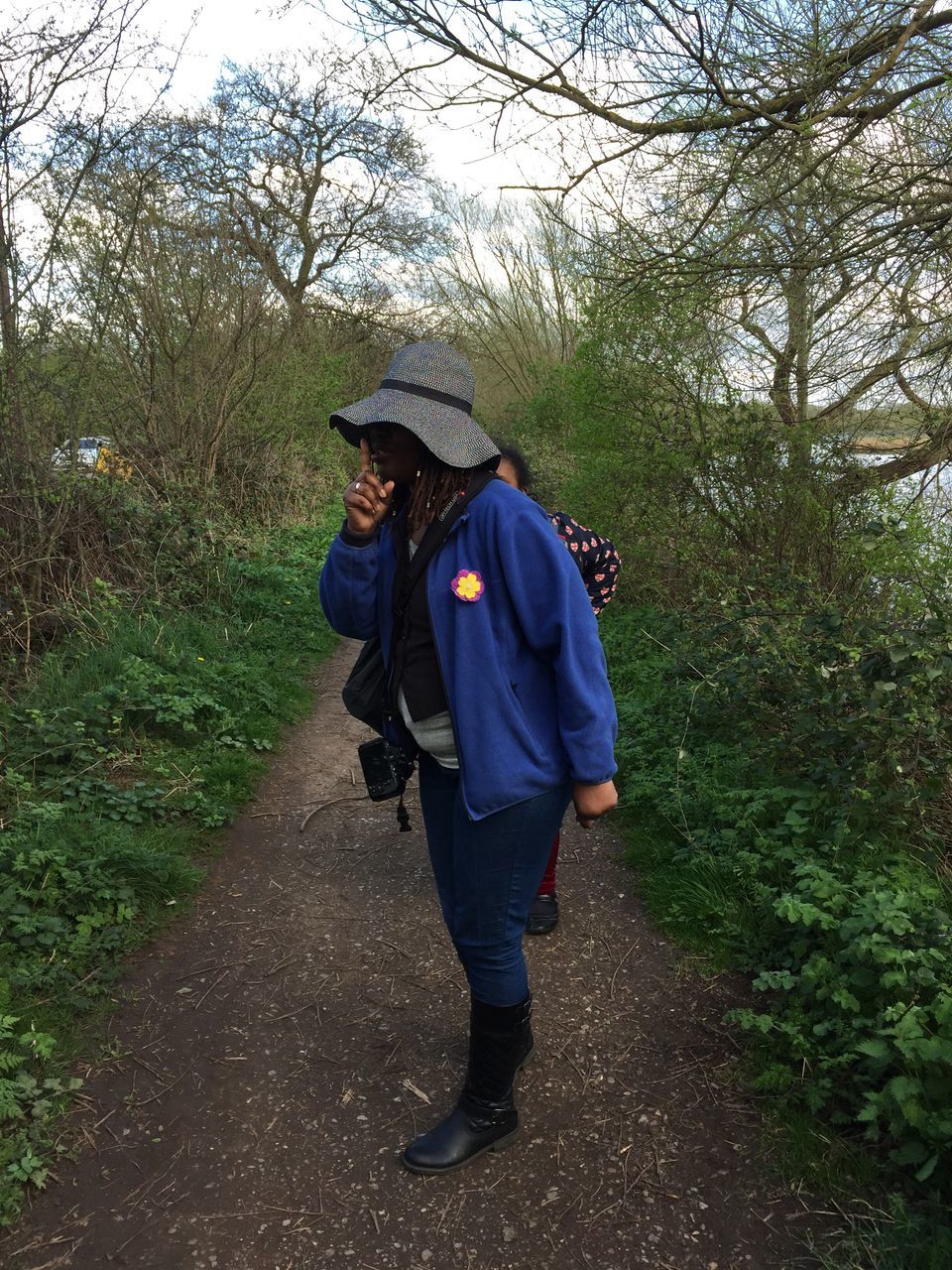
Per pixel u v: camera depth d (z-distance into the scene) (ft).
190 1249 6.79
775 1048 8.48
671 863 12.07
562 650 6.60
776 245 16.58
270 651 22.36
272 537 31.89
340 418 6.77
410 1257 6.75
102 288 21.77
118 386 25.46
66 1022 9.08
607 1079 8.50
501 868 6.97
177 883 11.75
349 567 7.15
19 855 10.82
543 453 44.60
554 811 7.00
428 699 6.99
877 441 18.04
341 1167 7.56
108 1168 7.49
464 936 7.31
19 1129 7.72
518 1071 8.62
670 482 19.52
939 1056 6.92
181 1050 8.94
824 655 11.30
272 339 33.01
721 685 13.56
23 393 18.31
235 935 11.04
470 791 6.70
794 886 10.33
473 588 6.67
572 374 22.85
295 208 56.95
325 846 13.47
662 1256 6.68
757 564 16.88
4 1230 6.87
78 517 19.36
